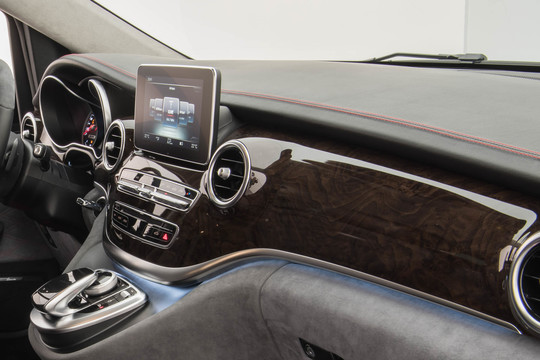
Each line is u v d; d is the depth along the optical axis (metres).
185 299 1.00
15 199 1.54
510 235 0.67
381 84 1.09
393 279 0.78
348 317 0.78
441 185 0.77
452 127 0.81
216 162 1.00
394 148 0.82
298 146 0.94
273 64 1.45
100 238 1.33
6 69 1.39
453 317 0.72
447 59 1.49
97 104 1.51
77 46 1.96
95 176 1.38
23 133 1.79
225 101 1.07
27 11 1.83
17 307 1.64
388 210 0.80
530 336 0.65
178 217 1.04
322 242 0.86
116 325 1.04
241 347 1.00
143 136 1.12
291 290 0.86
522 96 0.96
